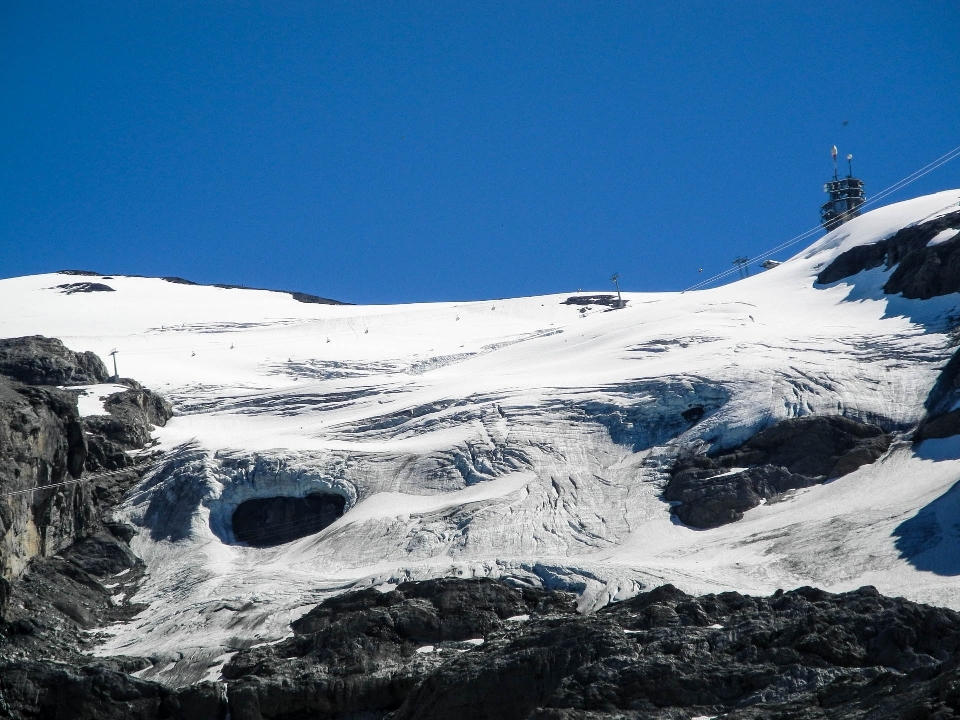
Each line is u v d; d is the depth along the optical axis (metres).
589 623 159.50
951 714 99.44
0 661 182.00
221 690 173.62
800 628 142.62
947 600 163.75
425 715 154.12
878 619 142.12
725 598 165.88
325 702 170.00
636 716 132.12
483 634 180.38
